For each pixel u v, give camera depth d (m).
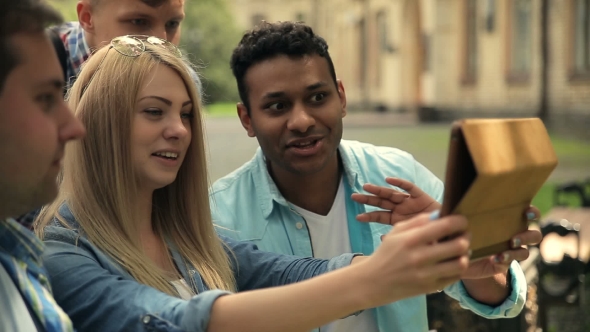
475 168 1.17
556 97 19.92
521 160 1.25
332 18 44.56
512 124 1.27
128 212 1.71
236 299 1.35
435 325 3.32
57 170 1.26
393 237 1.23
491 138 1.21
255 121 2.23
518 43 22.67
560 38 19.72
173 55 1.77
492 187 1.22
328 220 2.35
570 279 4.26
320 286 1.29
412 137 19.28
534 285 3.87
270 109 2.19
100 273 1.54
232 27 44.72
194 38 43.19
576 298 4.27
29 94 1.20
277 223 2.34
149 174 1.73
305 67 2.15
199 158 1.87
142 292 1.47
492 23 23.89
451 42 26.55
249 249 2.00
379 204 1.78
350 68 40.69
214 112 35.62
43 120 1.21
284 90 2.14
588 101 18.53
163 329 1.36
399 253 1.20
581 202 6.60
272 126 2.19
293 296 1.31
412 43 29.73
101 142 1.70
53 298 1.44
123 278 1.56
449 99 26.64
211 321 1.35
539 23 20.58
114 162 1.70
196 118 1.83
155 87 1.71
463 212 1.22
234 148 16.22
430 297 3.32
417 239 1.19
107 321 1.45
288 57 2.15
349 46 41.06
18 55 1.17
